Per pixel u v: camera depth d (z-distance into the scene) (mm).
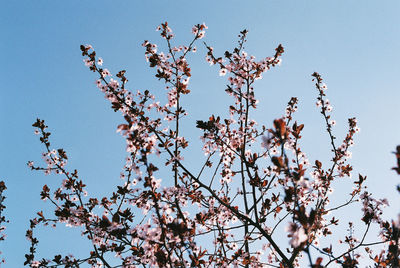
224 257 5805
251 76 6441
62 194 6586
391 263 3680
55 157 6934
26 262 6309
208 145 6246
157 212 4023
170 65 6188
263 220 5938
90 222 5531
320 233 6316
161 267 4199
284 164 2762
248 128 6605
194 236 4824
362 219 4574
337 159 6902
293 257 5133
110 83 5895
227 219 6426
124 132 4324
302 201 5734
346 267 4391
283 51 6352
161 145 5410
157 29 6414
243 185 6484
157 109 6246
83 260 5773
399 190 2473
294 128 4227
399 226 3070
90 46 5922
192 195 6051
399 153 2477
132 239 4406
